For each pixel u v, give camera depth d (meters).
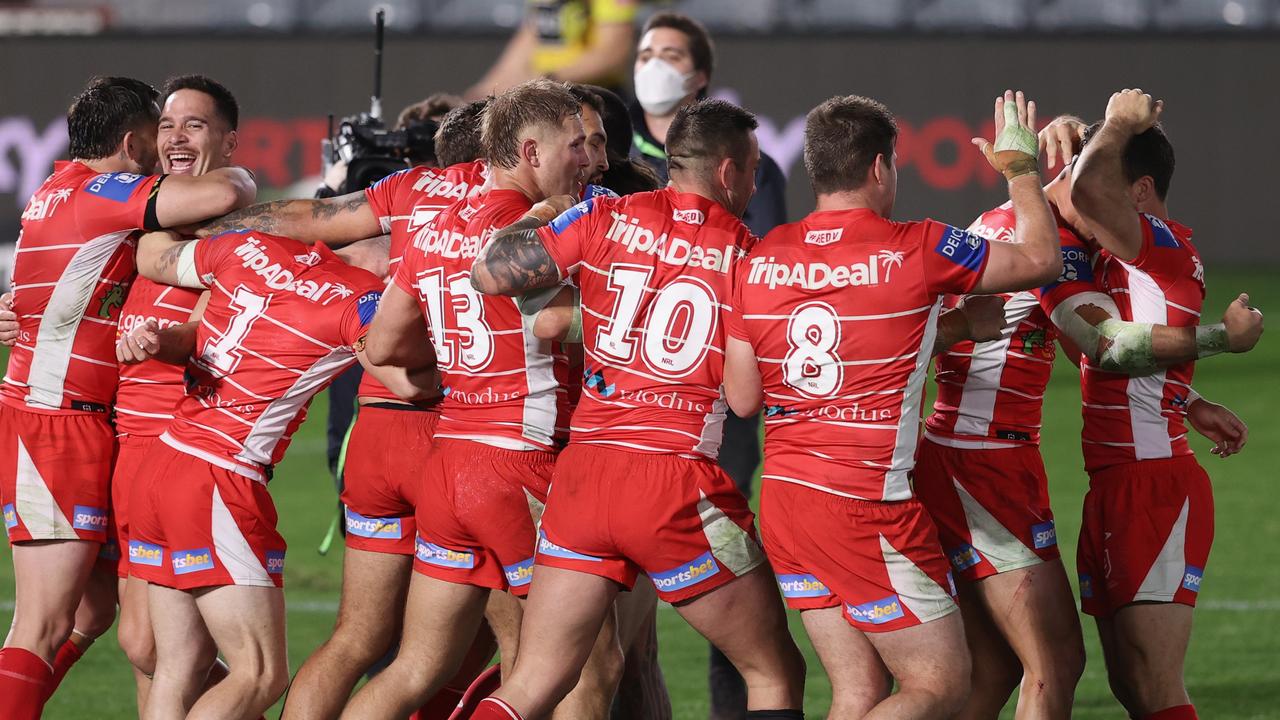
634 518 13.67
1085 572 15.56
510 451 14.54
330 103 77.69
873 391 13.24
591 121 15.67
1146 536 14.95
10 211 76.12
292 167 77.81
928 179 78.19
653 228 13.88
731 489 14.03
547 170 14.77
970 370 15.18
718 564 13.88
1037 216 13.32
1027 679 15.18
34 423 16.45
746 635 14.11
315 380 15.33
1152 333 14.16
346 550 16.20
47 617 16.44
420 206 15.58
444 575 14.91
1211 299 67.19
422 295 14.76
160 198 15.86
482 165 15.73
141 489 15.29
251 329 15.12
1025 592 15.11
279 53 77.50
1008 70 78.00
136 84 16.91
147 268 15.95
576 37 45.88
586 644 14.13
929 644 13.42
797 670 14.40
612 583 14.14
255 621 15.07
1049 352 15.44
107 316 16.53
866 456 13.33
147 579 15.46
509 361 14.47
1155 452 15.08
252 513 15.14
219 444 15.10
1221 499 34.50
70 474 16.47
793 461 13.56
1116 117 14.74
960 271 13.05
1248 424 43.66
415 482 15.56
